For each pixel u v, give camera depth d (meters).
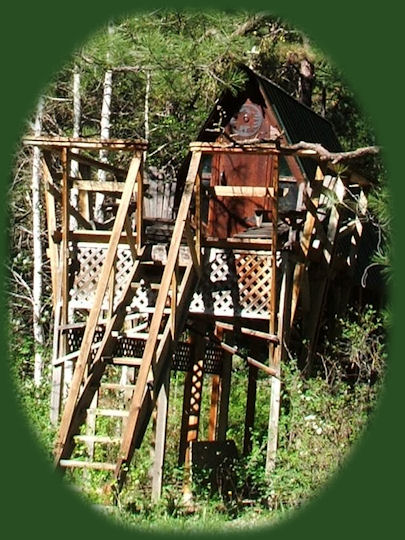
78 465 11.41
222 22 15.02
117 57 14.58
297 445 12.23
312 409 12.50
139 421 11.71
